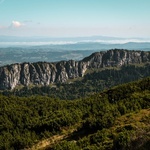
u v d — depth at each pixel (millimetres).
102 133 61719
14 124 134250
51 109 158750
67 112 115188
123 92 119188
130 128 61500
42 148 74375
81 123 89438
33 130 99062
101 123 70562
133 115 74500
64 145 58281
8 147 92000
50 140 82625
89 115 99500
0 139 104812
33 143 86875
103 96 124688
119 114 77750
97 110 103750
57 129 91500
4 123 135625
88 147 53344
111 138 58531
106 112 84000
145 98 96500
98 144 54812
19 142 89625
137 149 35906
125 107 84000
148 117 69312
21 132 109188
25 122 132000
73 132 78625
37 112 159500
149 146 35062
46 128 94750
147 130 40781
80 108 119875
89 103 122250
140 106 86562
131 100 98125
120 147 42469
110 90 128250
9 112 153125
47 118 113062
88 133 71938
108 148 49125
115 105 94875
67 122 92812
